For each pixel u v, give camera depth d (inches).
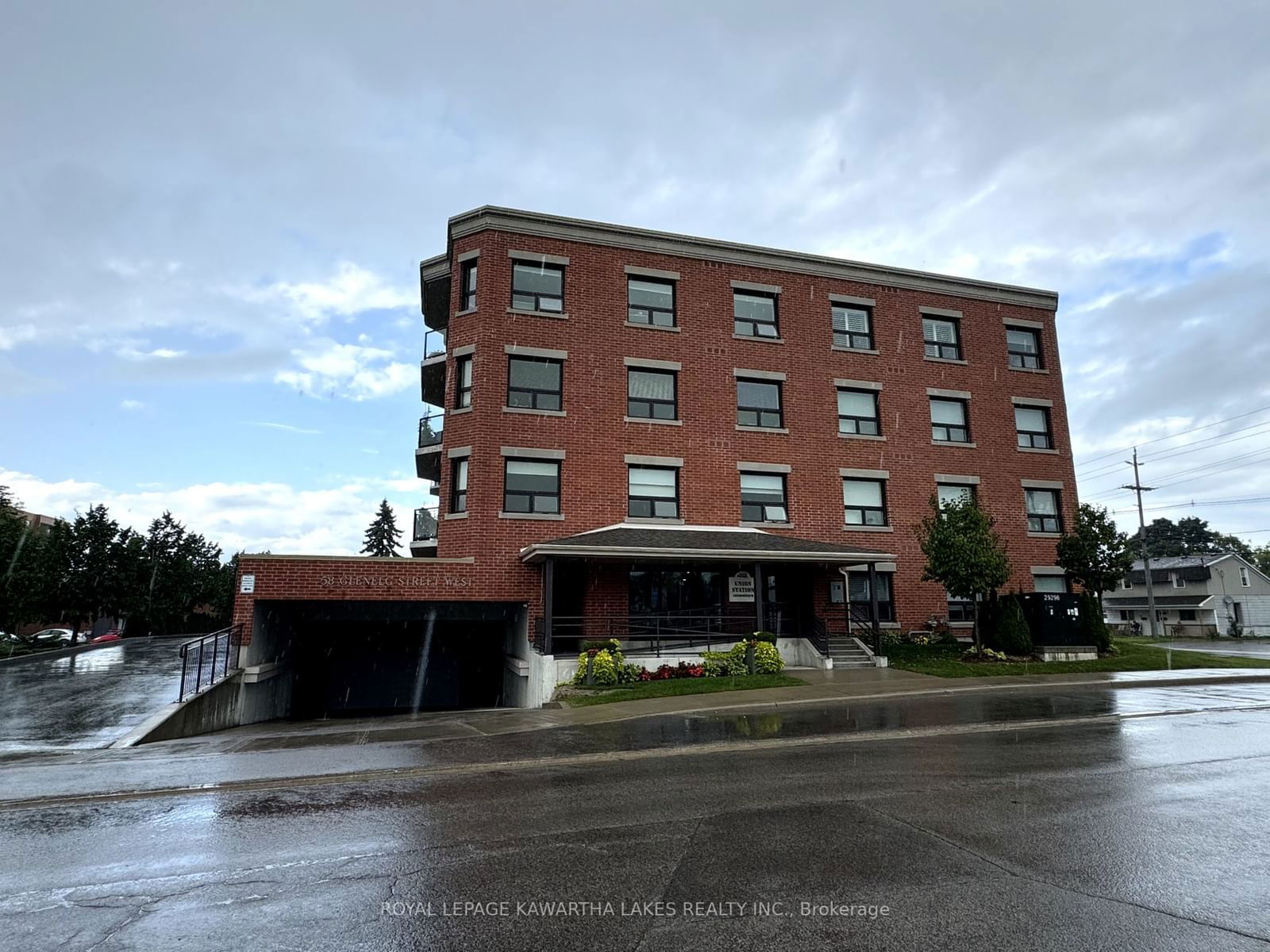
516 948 153.6
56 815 266.8
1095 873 191.9
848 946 151.6
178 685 690.8
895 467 934.4
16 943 159.5
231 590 2233.0
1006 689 609.3
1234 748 356.8
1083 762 327.3
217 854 218.8
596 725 475.2
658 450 842.2
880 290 976.9
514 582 759.7
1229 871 192.5
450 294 882.1
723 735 424.2
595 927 163.3
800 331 930.1
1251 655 869.8
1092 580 855.1
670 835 228.5
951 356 1004.6
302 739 450.0
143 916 173.6
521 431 797.2
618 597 773.9
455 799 281.4
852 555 756.0
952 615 923.4
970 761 335.6
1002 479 979.3
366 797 289.1
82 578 1582.2
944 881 187.0
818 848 213.9
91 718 528.4
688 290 893.8
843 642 792.3
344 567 713.0
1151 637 1758.1
